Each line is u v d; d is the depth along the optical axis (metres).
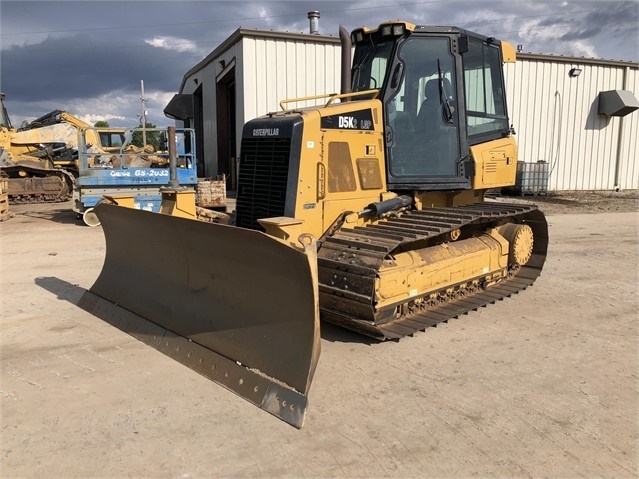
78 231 11.55
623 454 3.20
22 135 18.95
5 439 3.37
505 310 6.02
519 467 3.07
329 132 5.07
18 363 4.52
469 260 5.91
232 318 4.32
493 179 6.23
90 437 3.39
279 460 3.15
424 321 5.12
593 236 10.93
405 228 5.08
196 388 4.07
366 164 5.37
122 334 5.20
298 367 3.74
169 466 3.09
